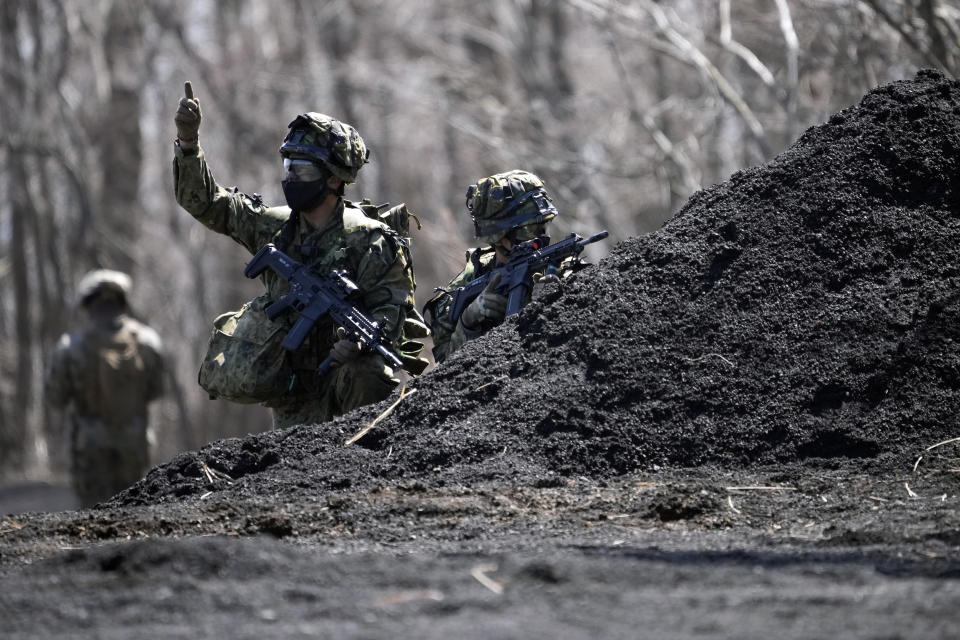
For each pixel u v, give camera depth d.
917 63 45.34
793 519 13.61
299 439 17.69
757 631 8.44
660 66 68.81
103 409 36.19
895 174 19.33
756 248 18.77
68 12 94.25
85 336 36.09
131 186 101.56
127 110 101.69
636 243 19.61
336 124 20.19
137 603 9.66
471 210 22.16
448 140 89.06
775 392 17.03
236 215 20.91
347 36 98.00
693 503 14.00
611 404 17.14
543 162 60.28
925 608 8.84
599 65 79.00
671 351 17.69
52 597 9.92
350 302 19.84
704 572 10.25
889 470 15.70
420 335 21.11
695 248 19.00
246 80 98.50
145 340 36.84
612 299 18.59
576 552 11.70
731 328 17.83
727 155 58.06
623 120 64.31
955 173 19.50
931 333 17.44
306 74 88.94
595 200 60.09
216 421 110.12
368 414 18.06
